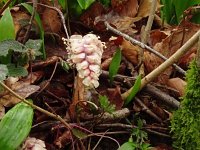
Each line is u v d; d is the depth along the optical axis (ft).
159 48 1.86
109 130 1.54
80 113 1.49
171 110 1.64
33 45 1.44
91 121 1.49
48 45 1.80
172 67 1.79
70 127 1.36
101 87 1.66
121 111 1.53
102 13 2.00
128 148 1.32
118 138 1.55
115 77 1.68
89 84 1.26
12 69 1.42
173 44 1.88
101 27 1.97
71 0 1.90
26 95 1.40
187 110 1.44
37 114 1.48
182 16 1.99
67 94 1.62
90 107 1.48
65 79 1.65
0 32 1.47
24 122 1.16
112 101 1.59
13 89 1.42
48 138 1.46
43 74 1.61
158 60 1.78
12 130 1.15
